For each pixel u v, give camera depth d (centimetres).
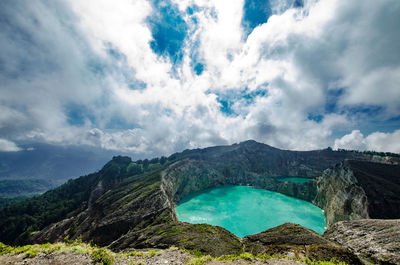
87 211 9788
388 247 3025
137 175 15925
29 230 10106
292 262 1544
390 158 14200
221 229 4475
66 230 8681
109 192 11338
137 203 8225
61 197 14900
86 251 1396
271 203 12200
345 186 7831
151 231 4803
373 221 4184
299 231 3819
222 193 15300
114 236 6650
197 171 17662
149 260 1623
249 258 1598
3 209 12556
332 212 8031
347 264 1803
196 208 11519
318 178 12006
